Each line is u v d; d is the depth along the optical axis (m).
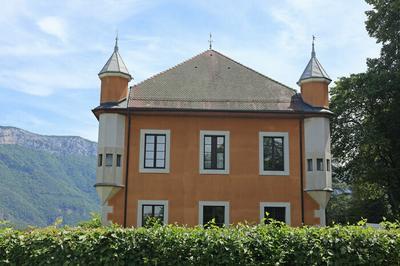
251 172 26.11
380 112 38.16
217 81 28.94
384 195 41.78
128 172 25.86
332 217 48.19
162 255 12.48
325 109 27.19
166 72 29.73
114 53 28.02
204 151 26.36
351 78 39.75
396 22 37.78
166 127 26.48
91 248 12.65
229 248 12.33
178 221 25.41
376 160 38.91
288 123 26.81
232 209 25.66
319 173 25.97
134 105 26.50
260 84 28.97
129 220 25.31
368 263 12.59
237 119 26.75
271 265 12.33
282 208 25.81
